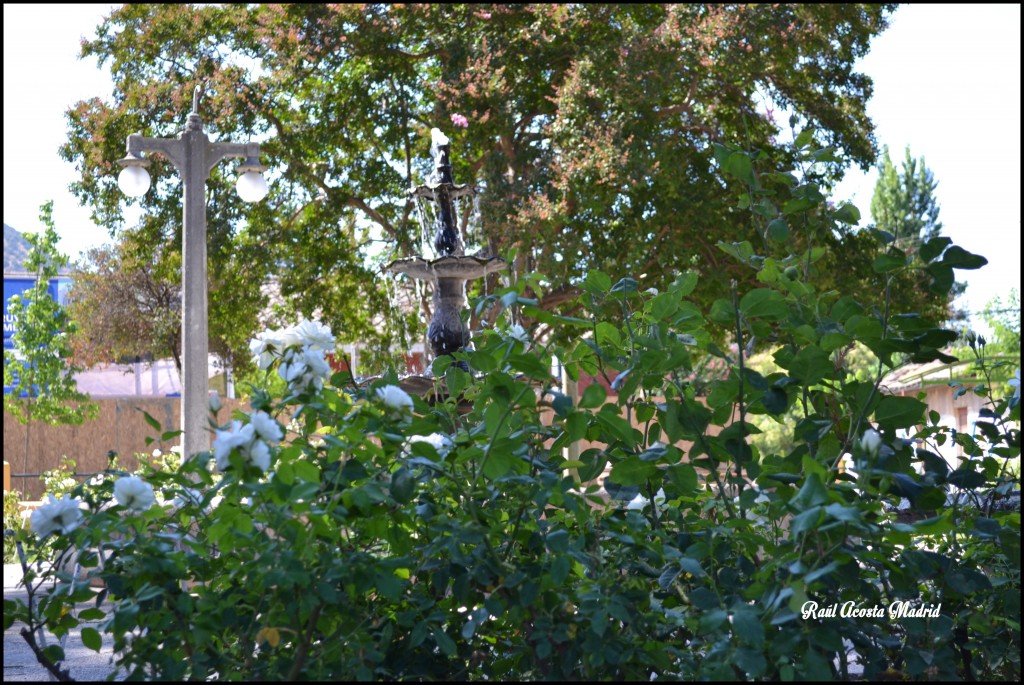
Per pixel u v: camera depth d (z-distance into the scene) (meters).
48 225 15.21
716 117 15.62
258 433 1.74
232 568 1.99
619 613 1.82
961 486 2.05
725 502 2.06
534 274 2.48
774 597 1.70
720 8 13.59
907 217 31.75
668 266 14.11
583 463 2.21
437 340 6.26
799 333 2.07
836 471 2.01
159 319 21.23
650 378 2.10
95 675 3.82
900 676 2.13
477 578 1.96
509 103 13.87
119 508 1.90
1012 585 2.26
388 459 1.96
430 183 6.68
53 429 15.91
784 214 2.31
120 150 14.86
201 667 1.85
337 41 14.42
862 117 15.73
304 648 1.79
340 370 2.23
